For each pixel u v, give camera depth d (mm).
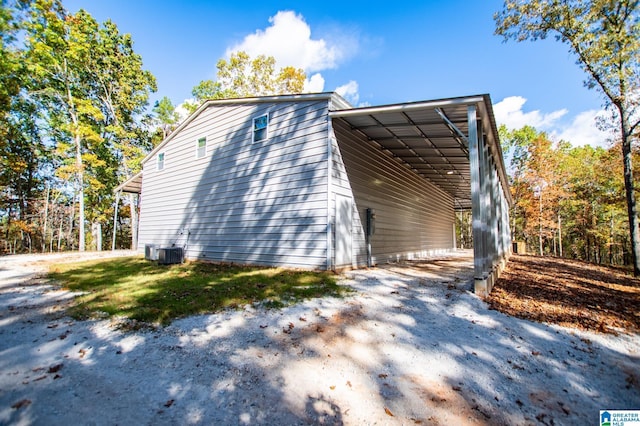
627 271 10609
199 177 11250
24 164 20000
